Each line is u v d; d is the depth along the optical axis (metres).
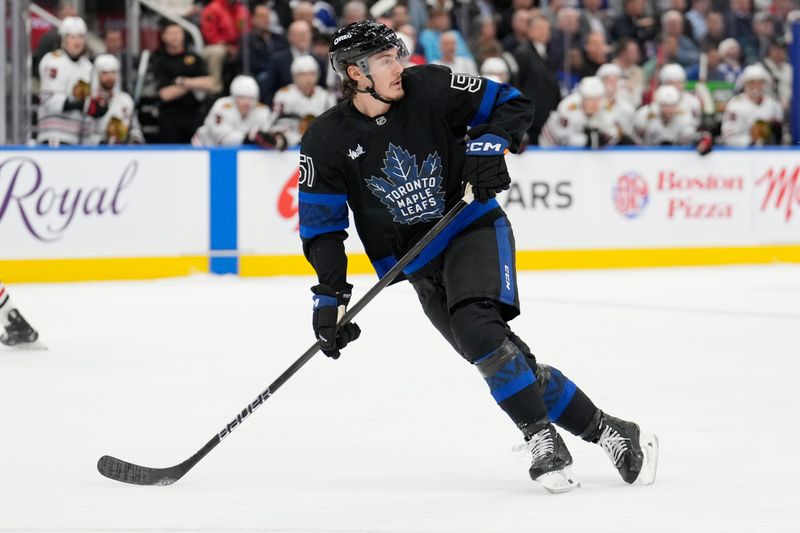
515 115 8.78
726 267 29.09
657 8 32.81
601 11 31.78
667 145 29.69
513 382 8.62
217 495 8.95
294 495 8.92
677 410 12.36
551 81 29.09
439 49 29.55
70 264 25.38
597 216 28.58
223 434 9.20
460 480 9.41
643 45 31.95
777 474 9.50
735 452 10.35
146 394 13.43
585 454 10.27
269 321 19.64
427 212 8.95
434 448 10.64
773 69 32.59
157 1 28.20
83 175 25.33
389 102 8.70
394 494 8.93
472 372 14.75
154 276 25.98
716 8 32.88
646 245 29.02
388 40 8.55
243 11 27.89
